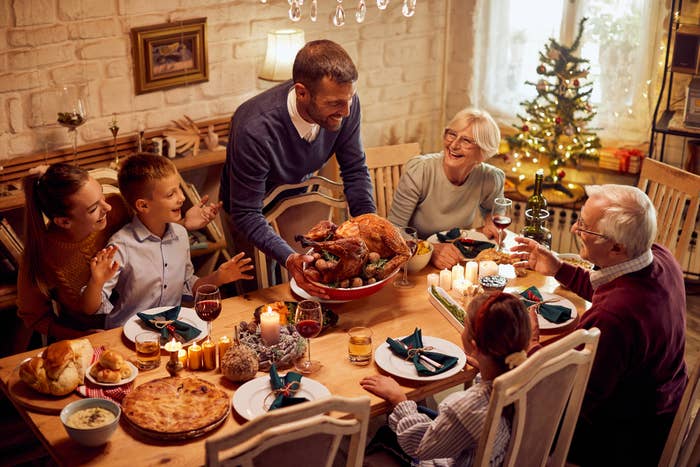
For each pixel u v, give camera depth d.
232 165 2.73
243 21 3.98
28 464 2.69
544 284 2.69
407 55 4.61
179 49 3.80
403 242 2.46
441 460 2.00
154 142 3.63
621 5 4.20
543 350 1.77
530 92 4.61
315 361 2.19
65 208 2.39
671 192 3.17
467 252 2.81
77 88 3.58
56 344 2.03
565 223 4.45
